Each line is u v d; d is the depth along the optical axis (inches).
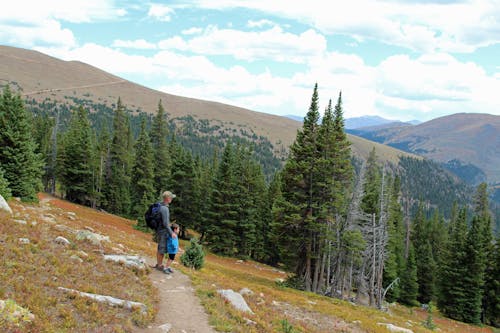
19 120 1327.5
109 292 377.7
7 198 1018.7
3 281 319.3
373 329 698.8
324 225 1259.2
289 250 1334.9
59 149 2655.0
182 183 2301.9
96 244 559.2
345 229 1277.1
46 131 3292.3
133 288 414.9
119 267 473.1
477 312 1822.1
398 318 1043.3
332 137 1272.1
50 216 997.2
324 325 634.8
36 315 282.2
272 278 1649.9
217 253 2124.8
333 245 1322.6
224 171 2165.4
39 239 467.8
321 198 1302.9
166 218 515.5
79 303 327.0
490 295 1914.4
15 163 1284.4
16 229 481.1
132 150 3376.0
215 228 2098.9
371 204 1736.0
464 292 1857.8
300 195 1280.8
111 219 2038.6
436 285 2405.3
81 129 2554.1
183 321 368.5
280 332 451.8
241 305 489.1
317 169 1285.7
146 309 361.7
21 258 385.1
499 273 1919.3
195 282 511.2
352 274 1448.1
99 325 304.0
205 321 382.3
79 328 288.7
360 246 1273.4
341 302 1046.4
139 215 1931.6
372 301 1333.7
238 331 381.1
